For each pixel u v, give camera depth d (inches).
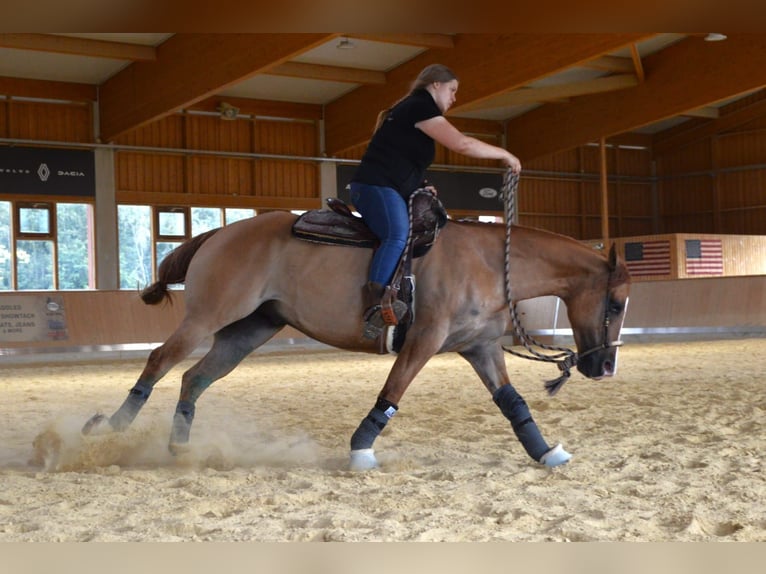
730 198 1298.0
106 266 933.2
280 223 192.2
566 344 733.9
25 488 164.1
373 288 179.3
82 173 921.5
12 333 612.4
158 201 969.5
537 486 163.9
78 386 435.5
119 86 883.4
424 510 144.0
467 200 1171.9
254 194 1023.6
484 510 145.2
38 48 759.1
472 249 186.1
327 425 263.4
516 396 190.4
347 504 149.9
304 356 652.1
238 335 200.5
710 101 889.5
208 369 199.2
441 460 194.7
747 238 1037.2
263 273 189.3
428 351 182.4
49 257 917.8
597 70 1013.8
